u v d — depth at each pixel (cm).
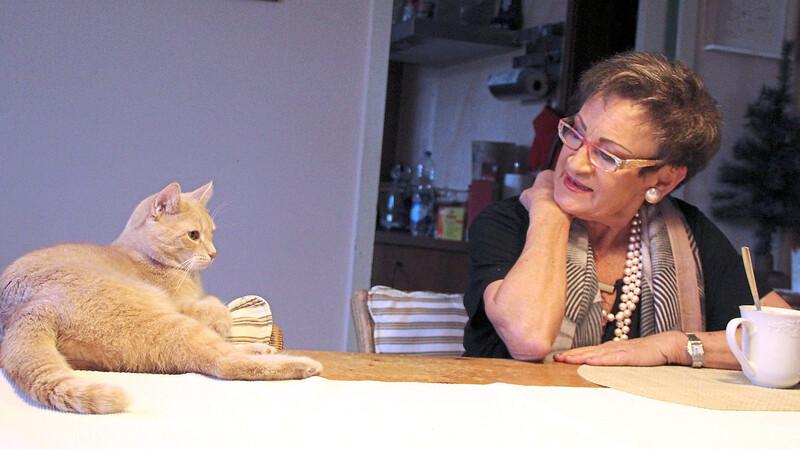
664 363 122
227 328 114
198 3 264
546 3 408
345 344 283
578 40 381
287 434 67
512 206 153
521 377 102
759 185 332
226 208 269
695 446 73
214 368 87
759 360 106
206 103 266
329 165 280
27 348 78
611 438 73
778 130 330
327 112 279
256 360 88
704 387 103
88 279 91
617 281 145
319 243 280
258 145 272
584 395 92
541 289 130
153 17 260
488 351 141
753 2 342
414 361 109
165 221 136
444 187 467
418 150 495
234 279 270
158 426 67
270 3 271
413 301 154
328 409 76
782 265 354
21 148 252
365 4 281
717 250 152
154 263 134
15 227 252
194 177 266
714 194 338
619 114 131
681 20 333
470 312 142
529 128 402
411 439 68
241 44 269
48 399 70
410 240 354
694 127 135
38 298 87
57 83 254
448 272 352
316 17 276
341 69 280
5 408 70
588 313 138
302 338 280
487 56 445
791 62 341
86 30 255
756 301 109
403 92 500
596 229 147
